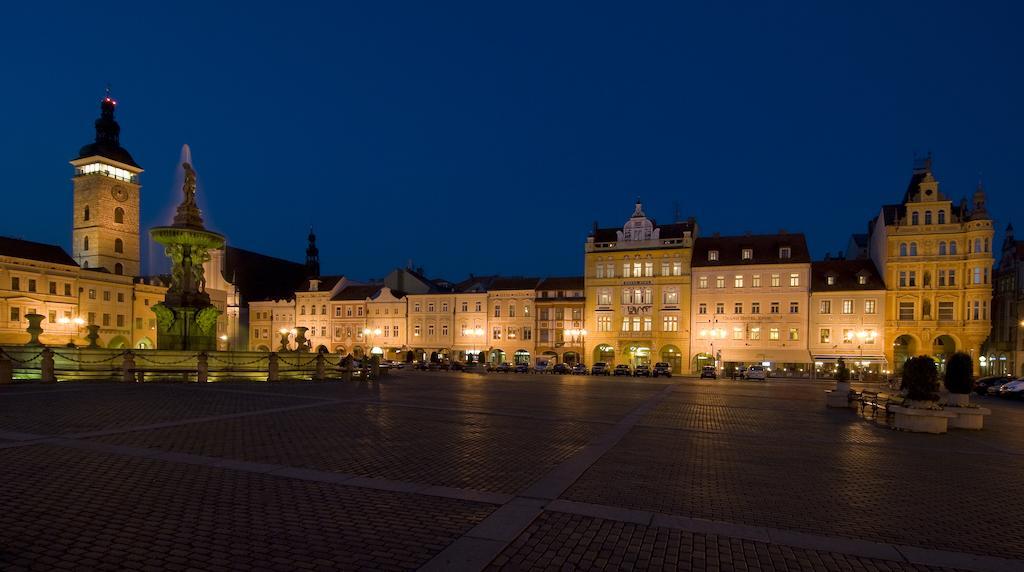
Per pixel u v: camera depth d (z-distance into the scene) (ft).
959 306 195.93
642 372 200.34
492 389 101.60
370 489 30.01
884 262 205.98
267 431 46.29
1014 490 34.27
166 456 35.99
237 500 27.40
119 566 19.90
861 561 22.24
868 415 73.56
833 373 197.36
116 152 283.79
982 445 51.80
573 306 241.55
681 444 46.65
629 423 58.95
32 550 21.04
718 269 223.30
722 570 20.95
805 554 22.76
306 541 22.48
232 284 299.79
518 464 37.09
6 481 29.45
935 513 28.84
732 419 65.31
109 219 277.44
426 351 260.83
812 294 212.43
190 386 82.84
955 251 198.39
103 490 28.35
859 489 33.17
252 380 98.68
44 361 81.97
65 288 229.25
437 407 68.08
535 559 21.40
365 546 22.13
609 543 23.26
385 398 76.74
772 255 219.82
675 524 25.79
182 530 23.34
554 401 81.46
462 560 21.01
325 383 101.50
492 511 26.86
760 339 216.74
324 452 38.78
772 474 36.35
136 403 60.75
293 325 289.53
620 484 32.63
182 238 105.60
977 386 138.62
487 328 252.21
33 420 48.06
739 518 26.91
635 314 232.12
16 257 213.05
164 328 104.58
